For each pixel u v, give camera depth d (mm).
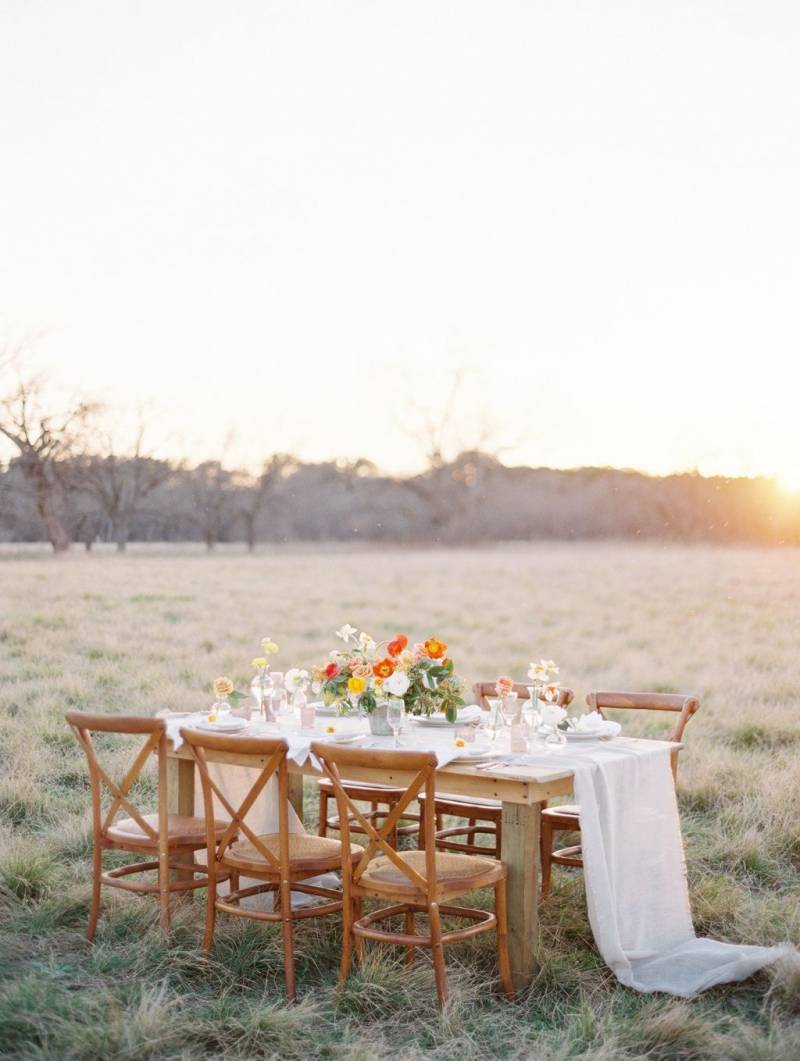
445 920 5766
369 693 5652
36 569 29531
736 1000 4801
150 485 49688
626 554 37094
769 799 7680
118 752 9203
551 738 5531
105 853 6871
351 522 53000
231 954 5199
